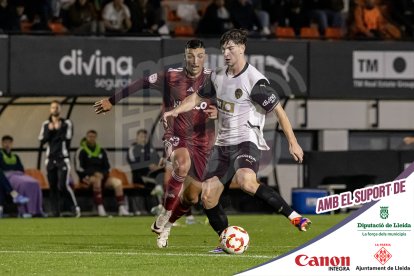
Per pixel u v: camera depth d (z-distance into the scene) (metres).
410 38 50.84
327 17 54.72
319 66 49.34
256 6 54.69
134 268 20.61
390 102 54.78
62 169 46.06
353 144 55.09
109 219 43.50
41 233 33.50
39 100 50.53
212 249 25.67
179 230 35.19
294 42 48.91
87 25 50.06
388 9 56.09
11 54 45.72
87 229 35.84
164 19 53.66
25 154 51.56
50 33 46.53
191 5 56.75
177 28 52.19
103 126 51.03
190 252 24.50
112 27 49.97
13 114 50.91
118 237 31.25
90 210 49.94
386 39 51.00
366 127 54.66
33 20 50.47
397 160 49.22
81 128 51.16
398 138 55.56
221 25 51.06
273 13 54.53
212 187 24.52
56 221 41.78
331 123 54.16
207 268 20.58
